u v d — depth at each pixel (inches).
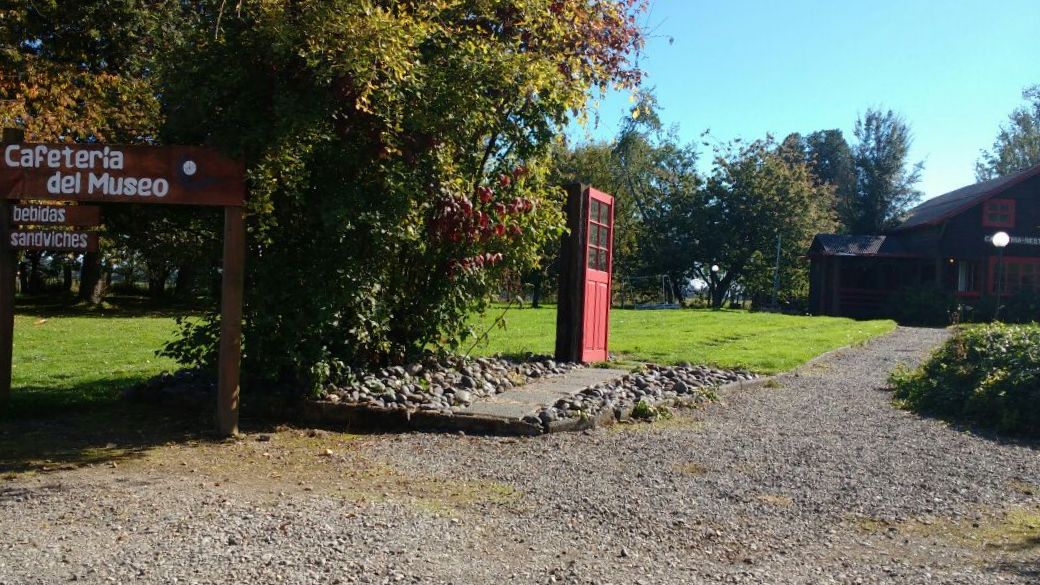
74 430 288.7
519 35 387.2
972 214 1428.4
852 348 676.7
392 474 236.5
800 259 1904.5
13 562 162.2
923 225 1470.2
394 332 357.4
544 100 362.0
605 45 466.9
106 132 631.2
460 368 372.8
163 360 480.1
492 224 356.8
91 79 702.5
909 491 228.7
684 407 357.1
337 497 211.5
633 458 260.7
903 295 1408.7
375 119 302.0
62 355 503.2
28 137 628.4
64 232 296.2
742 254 1914.4
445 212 333.7
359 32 268.1
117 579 154.3
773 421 333.4
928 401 369.7
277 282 305.9
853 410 364.8
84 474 231.9
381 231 307.7
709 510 207.0
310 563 163.5
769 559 172.9
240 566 161.3
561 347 473.1
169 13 414.0
